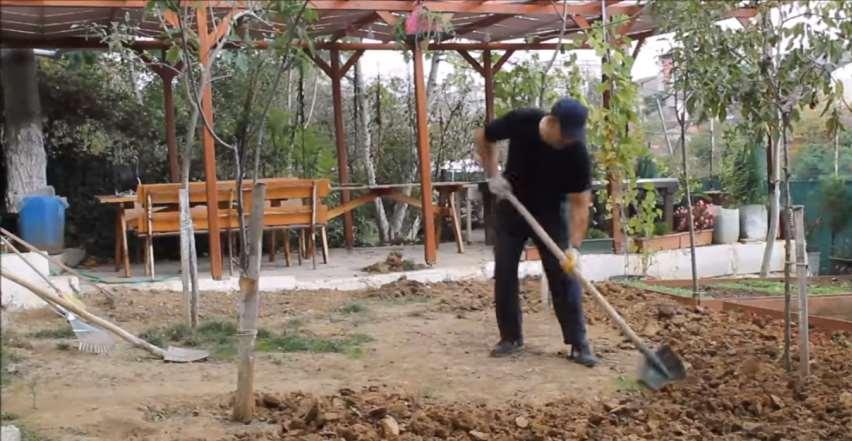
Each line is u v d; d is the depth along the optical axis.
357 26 12.40
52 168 13.70
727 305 8.97
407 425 4.92
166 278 10.63
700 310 8.63
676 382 5.75
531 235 6.76
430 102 16.98
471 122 16.92
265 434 4.79
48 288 8.87
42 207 11.10
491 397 5.72
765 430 4.93
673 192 12.88
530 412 5.35
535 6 10.85
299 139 14.67
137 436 4.80
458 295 9.72
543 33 13.64
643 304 9.02
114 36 8.99
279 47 5.63
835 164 13.79
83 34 11.46
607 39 10.45
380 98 16.97
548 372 6.40
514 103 12.88
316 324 8.23
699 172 17.09
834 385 5.88
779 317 8.44
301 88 14.43
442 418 5.04
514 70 13.04
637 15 10.09
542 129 6.35
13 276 5.89
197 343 7.25
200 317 8.43
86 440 4.69
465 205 16.05
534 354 6.98
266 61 7.30
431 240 11.35
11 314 8.38
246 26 6.68
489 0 10.81
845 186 12.79
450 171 17.00
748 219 13.24
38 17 10.30
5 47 11.71
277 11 5.77
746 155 13.17
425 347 7.25
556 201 6.62
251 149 13.81
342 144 13.84
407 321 8.38
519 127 6.52
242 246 5.90
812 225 12.80
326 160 14.94
